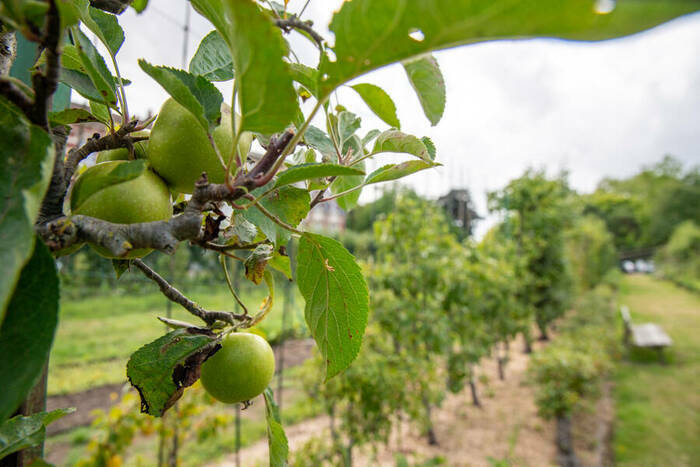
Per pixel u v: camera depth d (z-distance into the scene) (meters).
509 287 8.18
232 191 0.56
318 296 0.88
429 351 5.88
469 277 6.68
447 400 8.30
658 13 0.22
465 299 6.31
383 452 6.02
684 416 7.88
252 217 0.76
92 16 0.77
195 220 0.54
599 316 16.45
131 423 4.04
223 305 13.30
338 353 0.89
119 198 0.60
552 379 6.80
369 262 6.38
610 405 8.56
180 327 0.80
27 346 0.40
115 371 8.89
